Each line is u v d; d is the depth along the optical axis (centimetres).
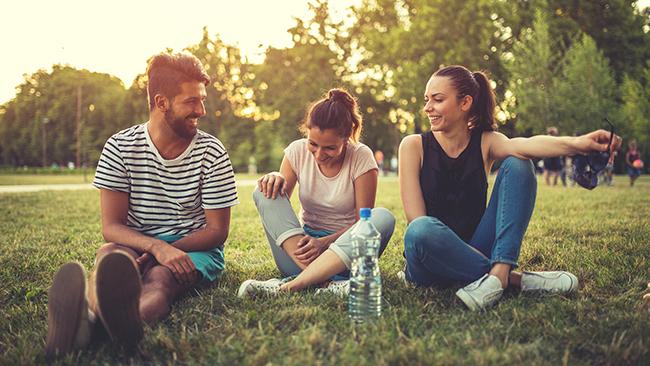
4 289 327
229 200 305
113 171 295
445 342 219
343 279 306
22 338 232
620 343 211
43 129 7350
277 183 304
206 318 256
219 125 5556
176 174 301
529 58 2659
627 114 2759
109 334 209
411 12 3578
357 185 319
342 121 285
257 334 229
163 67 282
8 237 549
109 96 6862
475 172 297
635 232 520
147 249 276
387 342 214
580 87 2581
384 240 299
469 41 3003
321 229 331
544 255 405
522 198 270
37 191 1486
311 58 3897
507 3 3014
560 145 263
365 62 3922
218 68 5541
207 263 300
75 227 636
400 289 299
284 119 4047
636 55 3155
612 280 325
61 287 205
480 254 276
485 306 260
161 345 217
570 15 3156
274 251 322
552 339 224
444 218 304
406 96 3073
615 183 1936
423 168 304
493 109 300
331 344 213
